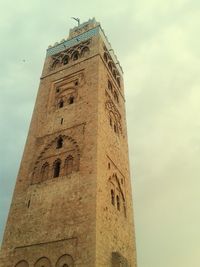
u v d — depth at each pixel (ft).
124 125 150.41
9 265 89.45
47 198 100.63
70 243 84.84
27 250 90.17
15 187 110.42
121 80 175.22
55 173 107.96
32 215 98.48
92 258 78.43
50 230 91.25
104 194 98.27
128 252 101.86
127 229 108.17
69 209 93.15
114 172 114.32
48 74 156.35
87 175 98.99
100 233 85.76
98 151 104.83
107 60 160.35
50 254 85.76
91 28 169.58
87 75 139.95
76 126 118.52
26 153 120.88
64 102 134.82
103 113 124.47
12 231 97.09
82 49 157.89
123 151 133.90
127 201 118.01
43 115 133.39
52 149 116.78
